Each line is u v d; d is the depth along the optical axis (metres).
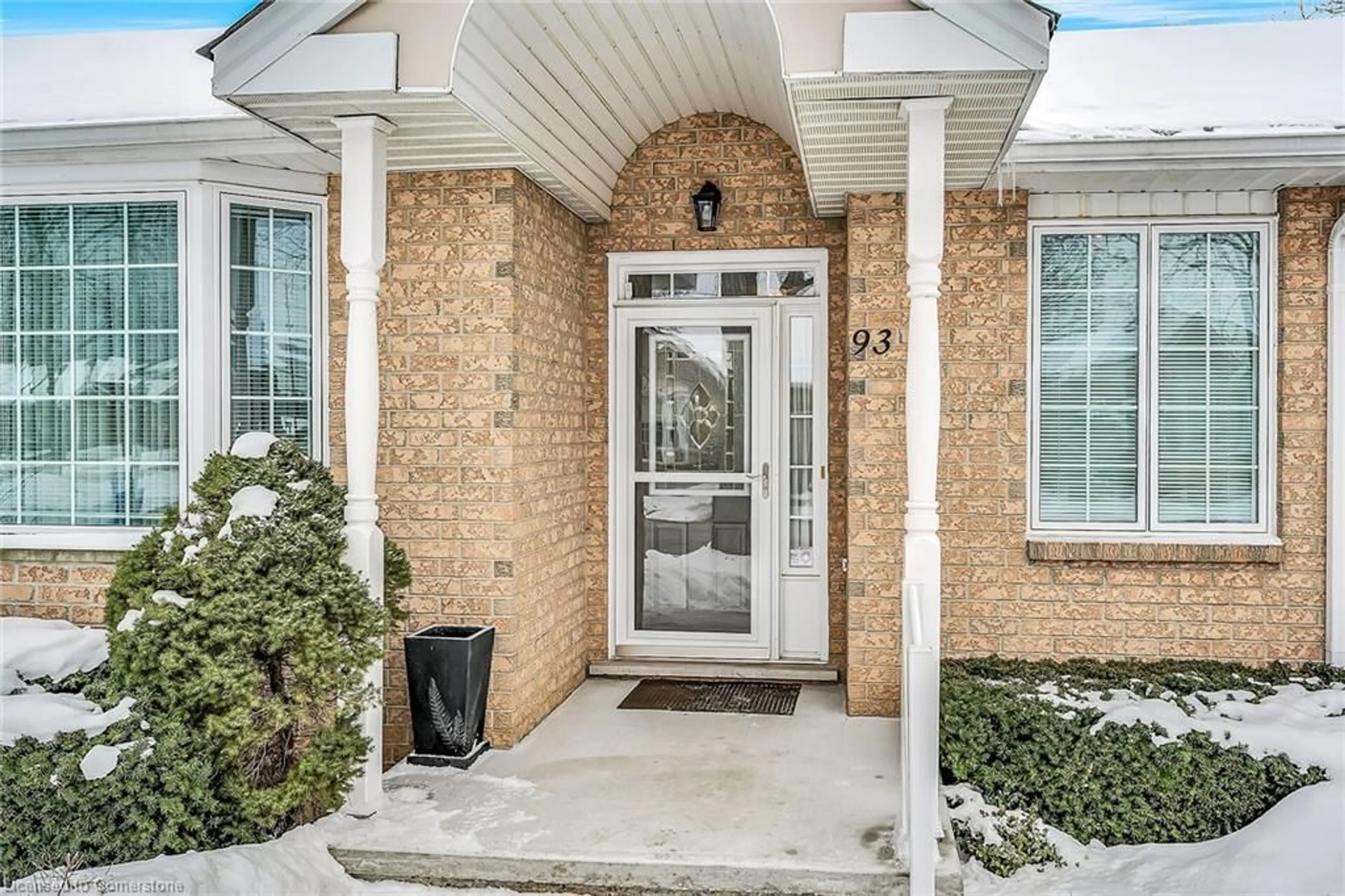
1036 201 6.33
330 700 4.33
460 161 5.44
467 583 5.69
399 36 4.20
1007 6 3.93
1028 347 6.37
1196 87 6.34
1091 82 6.54
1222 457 6.33
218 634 4.14
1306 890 4.08
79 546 5.95
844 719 6.08
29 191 5.95
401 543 5.75
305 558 4.41
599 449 7.20
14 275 6.04
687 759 5.34
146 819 4.11
